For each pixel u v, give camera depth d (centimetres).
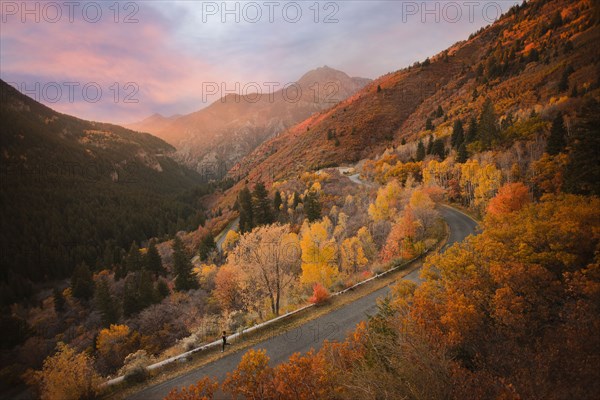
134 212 16550
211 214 14725
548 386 706
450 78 19550
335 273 3192
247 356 1091
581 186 2122
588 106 2197
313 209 6406
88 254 11950
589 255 1342
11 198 15650
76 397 1205
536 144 5072
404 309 1380
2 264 10900
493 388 762
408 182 6241
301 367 1005
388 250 3241
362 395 891
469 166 5097
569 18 15200
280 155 19162
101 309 4916
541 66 11331
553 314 1095
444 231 3794
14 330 4281
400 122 16250
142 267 6850
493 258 1524
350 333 1370
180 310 4034
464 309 1105
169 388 1273
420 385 837
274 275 2577
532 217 1784
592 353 766
